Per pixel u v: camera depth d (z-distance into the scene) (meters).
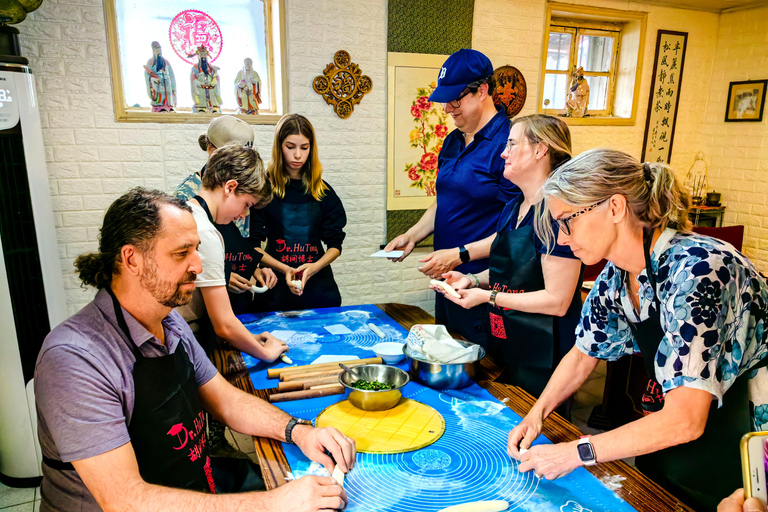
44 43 2.79
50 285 2.37
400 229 3.87
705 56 4.65
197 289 1.80
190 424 1.19
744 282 0.98
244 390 1.50
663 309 1.03
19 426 2.29
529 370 1.74
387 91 3.61
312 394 1.46
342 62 3.43
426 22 3.59
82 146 2.97
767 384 1.05
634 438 0.98
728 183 4.71
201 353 1.35
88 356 0.99
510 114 3.98
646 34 4.33
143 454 1.10
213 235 1.60
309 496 0.97
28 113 2.23
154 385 1.09
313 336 1.99
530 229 1.71
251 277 2.49
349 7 3.40
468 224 2.36
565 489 1.05
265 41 3.36
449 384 1.51
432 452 1.18
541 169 1.71
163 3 3.09
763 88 4.35
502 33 3.83
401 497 1.02
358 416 1.33
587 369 1.37
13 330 2.24
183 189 2.26
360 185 3.69
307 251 2.68
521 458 1.10
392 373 1.49
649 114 4.53
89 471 0.96
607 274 1.27
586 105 4.38
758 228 4.52
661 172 1.03
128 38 3.05
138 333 1.07
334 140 3.55
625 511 0.98
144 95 3.14
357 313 2.31
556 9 3.96
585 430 2.68
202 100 3.23
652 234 1.07
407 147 3.76
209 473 1.29
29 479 2.36
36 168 2.28
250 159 1.70
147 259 1.02
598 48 4.45
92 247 3.08
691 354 0.95
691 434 0.95
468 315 2.12
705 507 1.14
